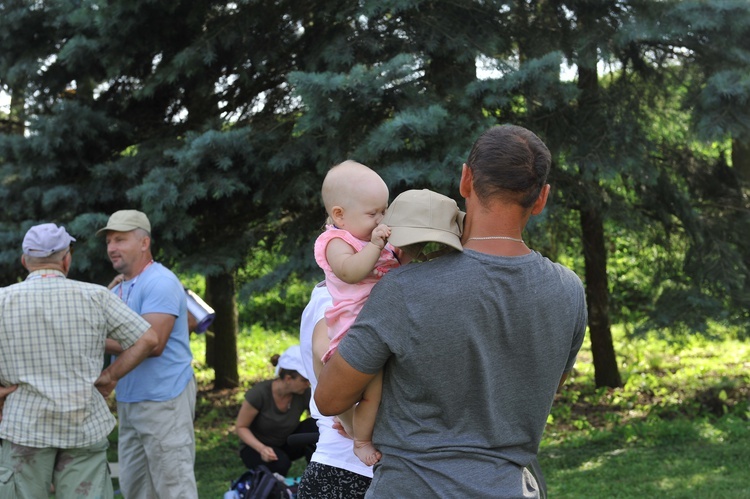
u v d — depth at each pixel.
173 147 8.01
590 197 8.73
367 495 2.17
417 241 2.11
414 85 7.26
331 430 2.79
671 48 8.43
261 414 5.23
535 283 2.12
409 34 7.57
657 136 9.32
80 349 4.04
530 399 2.15
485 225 2.14
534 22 8.19
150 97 8.52
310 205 8.16
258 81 8.73
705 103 7.51
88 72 8.50
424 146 6.84
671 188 9.16
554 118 8.09
